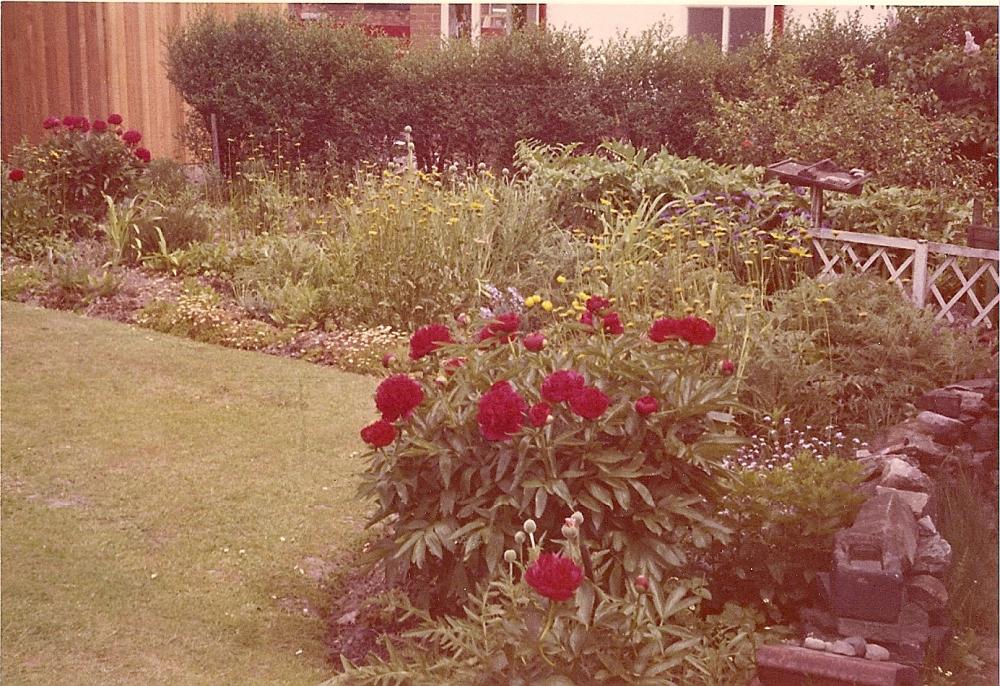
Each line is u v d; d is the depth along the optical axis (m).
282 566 4.11
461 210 7.58
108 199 8.48
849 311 6.16
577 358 3.65
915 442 4.92
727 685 3.31
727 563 3.78
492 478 3.50
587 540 3.45
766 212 7.73
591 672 2.97
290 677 3.38
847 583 3.44
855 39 10.75
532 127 10.73
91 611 3.65
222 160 10.95
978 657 3.61
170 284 7.85
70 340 6.60
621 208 8.02
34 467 4.79
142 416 5.48
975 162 9.16
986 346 6.15
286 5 12.38
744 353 5.38
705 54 10.92
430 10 12.95
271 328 7.03
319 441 5.31
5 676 3.23
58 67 10.84
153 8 11.49
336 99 10.84
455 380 3.64
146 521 4.36
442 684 3.05
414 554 3.35
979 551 4.11
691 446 3.46
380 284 7.18
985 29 9.88
